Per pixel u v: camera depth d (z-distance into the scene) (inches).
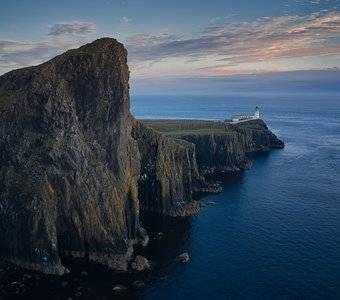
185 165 7258.9
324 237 5654.5
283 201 7367.1
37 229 4660.4
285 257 5032.0
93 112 5364.2
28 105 5231.3
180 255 4972.9
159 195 6756.9
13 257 4795.8
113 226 5044.3
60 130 5123.0
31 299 4005.9
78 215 4968.0
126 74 5659.5
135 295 4148.6
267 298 4119.1
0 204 4936.0
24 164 5064.0
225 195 7810.0
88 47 5610.2
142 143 7027.6
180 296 4148.6
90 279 4436.5
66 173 5019.7
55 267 4562.0
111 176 5305.1
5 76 5821.9
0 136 5206.7
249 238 5639.8
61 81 5295.3
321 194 7815.0
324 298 4114.2
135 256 5044.3
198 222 6299.2
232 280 4480.8
